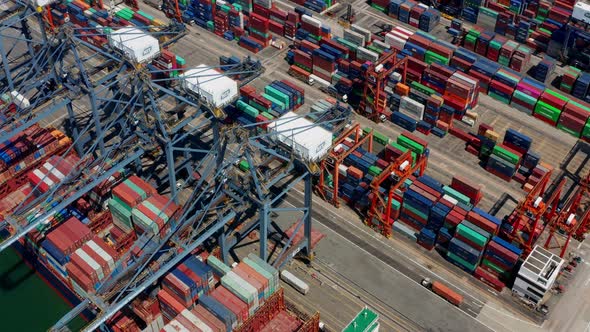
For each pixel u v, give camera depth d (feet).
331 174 425.28
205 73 415.85
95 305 319.06
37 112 456.04
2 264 387.96
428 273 382.01
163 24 563.89
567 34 524.11
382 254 392.88
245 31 582.35
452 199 391.65
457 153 462.60
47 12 537.65
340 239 401.29
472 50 554.46
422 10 575.38
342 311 360.28
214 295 322.14
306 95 514.27
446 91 485.56
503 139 469.16
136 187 375.86
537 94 485.15
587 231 404.98
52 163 404.36
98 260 334.03
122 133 425.28
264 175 347.56
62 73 434.71
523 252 384.27
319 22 534.37
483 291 371.76
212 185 359.66
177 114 445.78
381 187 417.69
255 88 518.37
